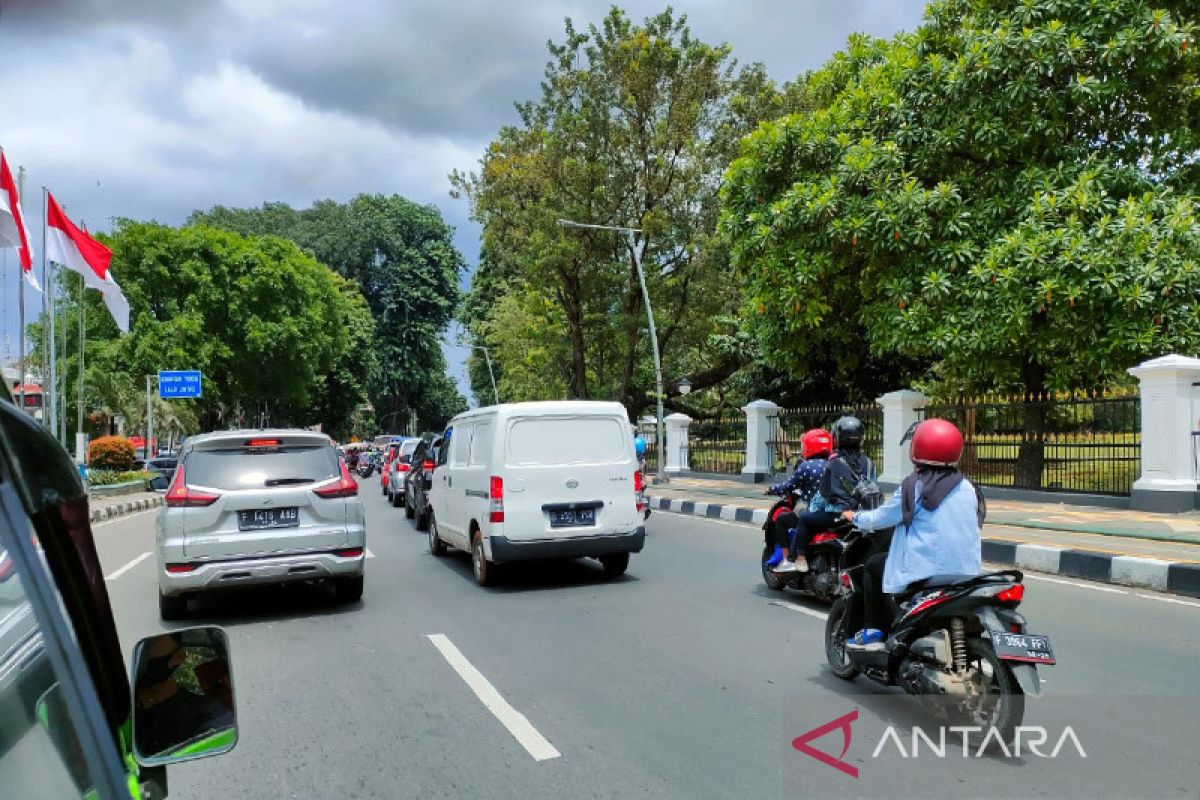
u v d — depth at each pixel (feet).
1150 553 31.71
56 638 4.24
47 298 71.26
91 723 4.20
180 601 26.71
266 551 26.27
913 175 53.01
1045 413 51.21
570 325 113.39
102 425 152.76
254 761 14.92
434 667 20.65
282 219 215.51
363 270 221.25
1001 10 50.90
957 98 50.06
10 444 4.41
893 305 53.52
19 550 4.27
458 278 235.81
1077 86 46.32
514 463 30.83
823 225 55.16
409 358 219.41
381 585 32.22
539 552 30.78
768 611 26.12
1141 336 44.27
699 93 98.12
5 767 4.15
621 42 96.73
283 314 147.95
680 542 42.73
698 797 12.89
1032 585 29.66
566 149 99.91
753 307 62.85
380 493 91.04
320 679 19.89
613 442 32.09
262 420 184.14
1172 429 43.42
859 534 21.97
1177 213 44.57
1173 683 17.97
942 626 15.39
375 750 15.31
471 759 14.74
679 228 100.12
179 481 26.13
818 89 67.92
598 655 21.25
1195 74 50.62
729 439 86.58
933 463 15.76
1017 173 51.13
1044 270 45.60
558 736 15.69
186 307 137.69
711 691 18.12
